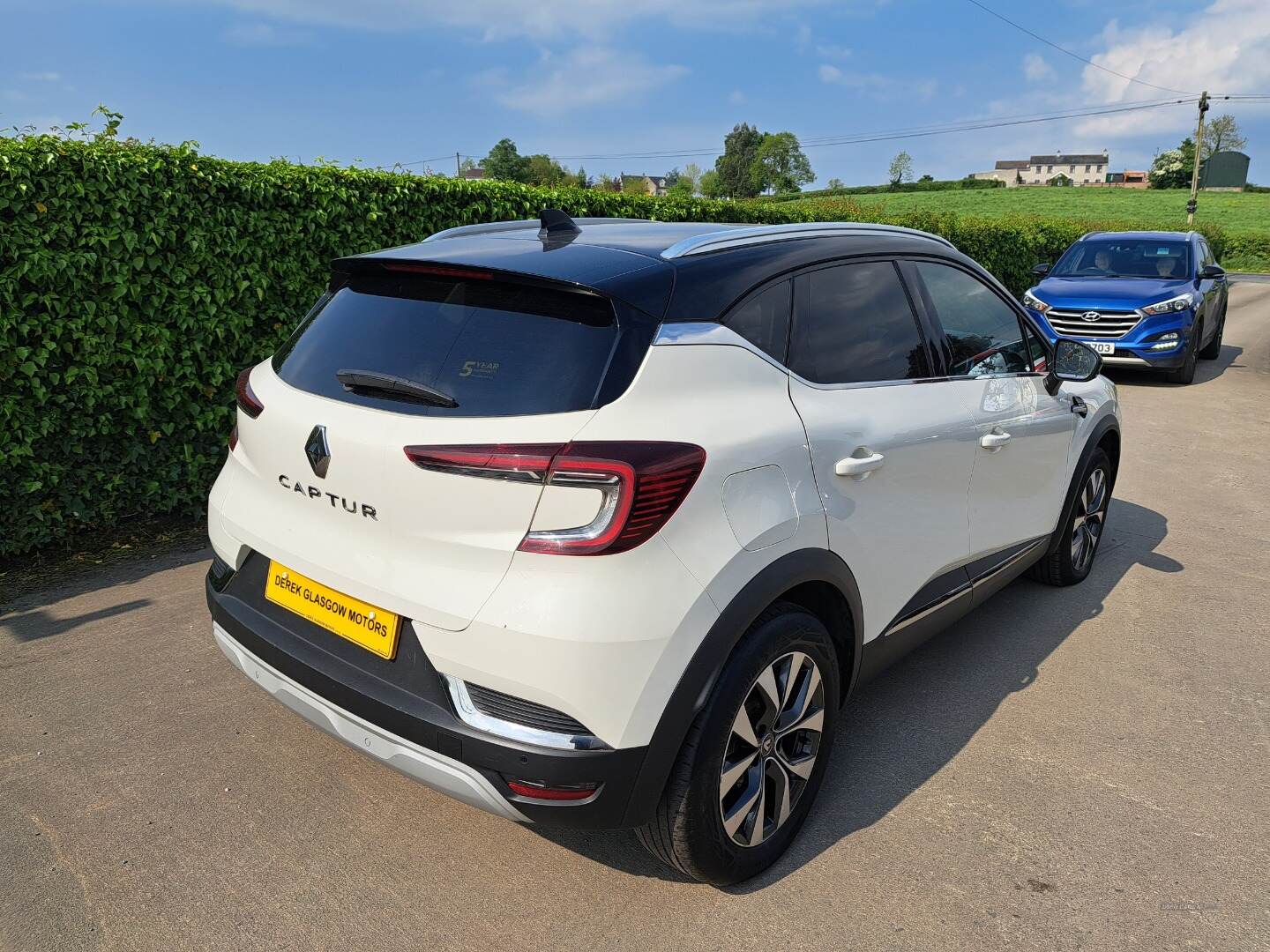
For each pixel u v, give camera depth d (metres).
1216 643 3.95
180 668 3.55
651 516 1.97
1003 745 3.13
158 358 4.80
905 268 3.11
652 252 2.41
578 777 1.96
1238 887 2.46
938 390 3.06
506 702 1.99
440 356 2.19
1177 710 3.38
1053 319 10.91
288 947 2.20
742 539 2.15
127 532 5.05
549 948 2.20
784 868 2.50
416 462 2.01
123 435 4.86
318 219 5.43
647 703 2.00
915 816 2.73
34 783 2.82
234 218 5.04
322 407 2.27
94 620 3.97
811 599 2.58
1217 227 49.22
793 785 2.54
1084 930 2.29
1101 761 3.05
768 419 2.33
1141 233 12.18
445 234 3.01
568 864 2.51
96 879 2.41
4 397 4.34
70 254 4.41
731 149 139.62
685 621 2.03
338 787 2.83
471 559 1.99
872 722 3.27
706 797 2.17
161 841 2.57
